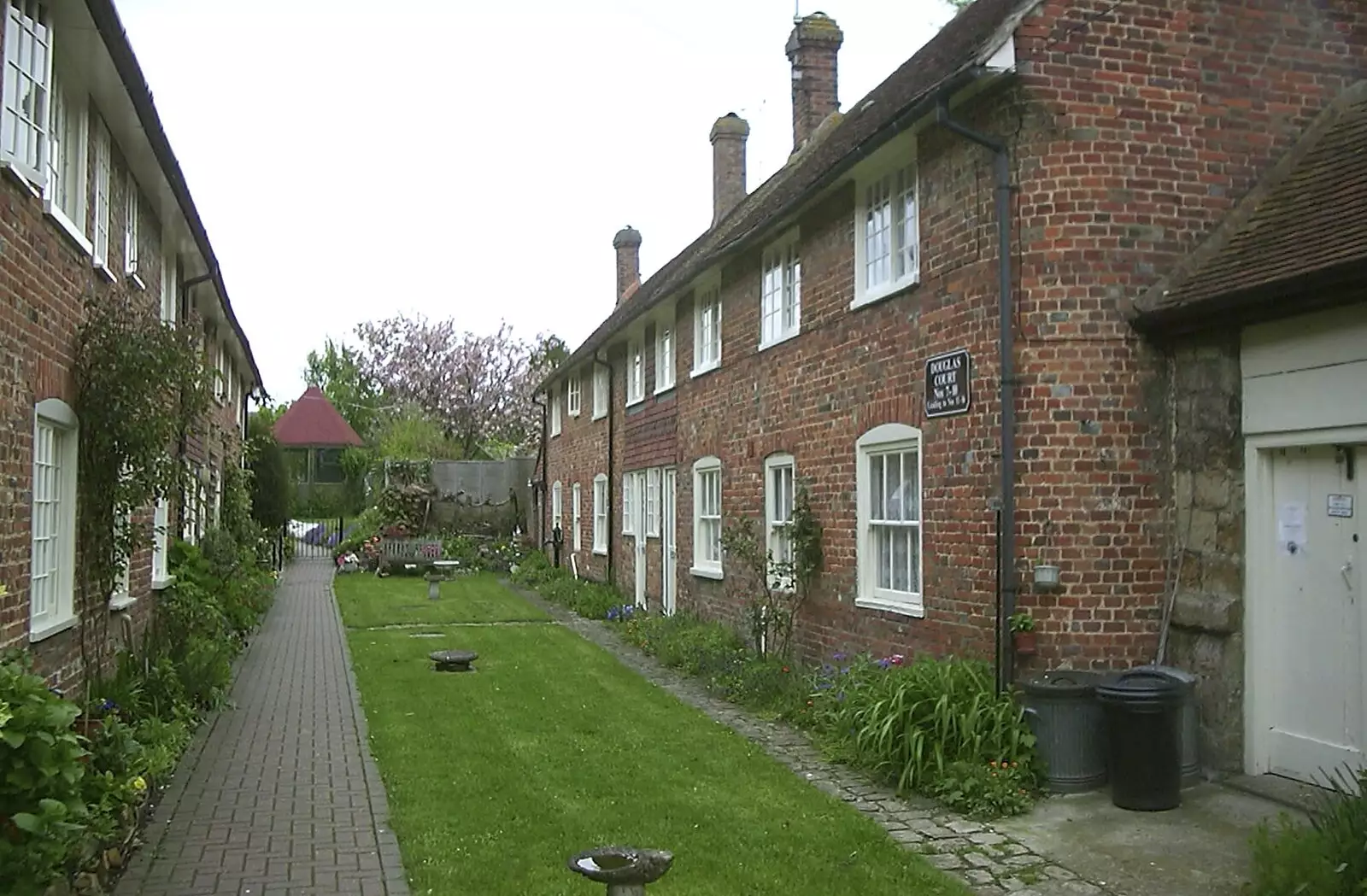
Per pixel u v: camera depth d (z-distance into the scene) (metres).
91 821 5.43
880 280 10.38
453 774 8.09
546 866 6.05
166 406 9.48
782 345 12.64
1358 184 7.26
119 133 10.03
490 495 33.81
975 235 8.52
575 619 18.67
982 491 8.41
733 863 6.10
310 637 16.11
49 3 7.57
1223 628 7.46
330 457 47.72
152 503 9.84
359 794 7.58
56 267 8.05
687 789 7.66
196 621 12.34
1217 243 8.07
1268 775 7.39
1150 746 7.00
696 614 15.88
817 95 18.20
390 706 10.73
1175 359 8.00
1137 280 8.08
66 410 8.38
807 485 11.88
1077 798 7.33
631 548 20.42
